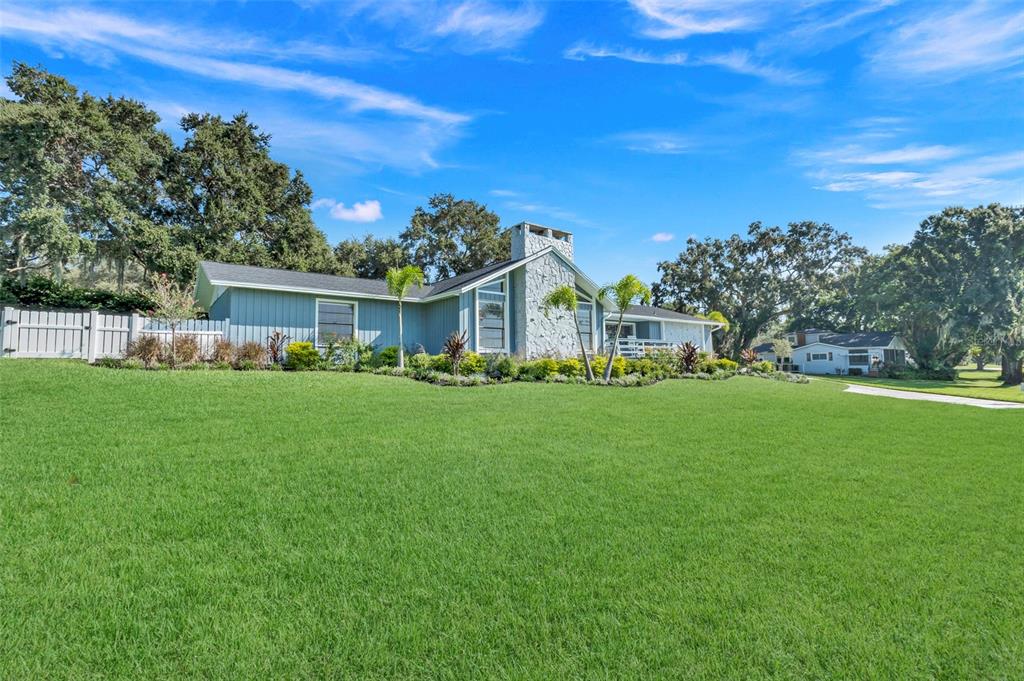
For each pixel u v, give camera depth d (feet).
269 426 24.36
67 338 41.60
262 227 116.47
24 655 8.36
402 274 53.57
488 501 16.20
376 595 10.62
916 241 143.13
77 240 85.81
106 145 92.12
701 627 9.74
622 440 25.32
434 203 150.30
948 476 20.85
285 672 8.24
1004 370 127.75
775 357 178.50
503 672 8.36
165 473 17.21
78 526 13.03
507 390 41.22
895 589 11.30
